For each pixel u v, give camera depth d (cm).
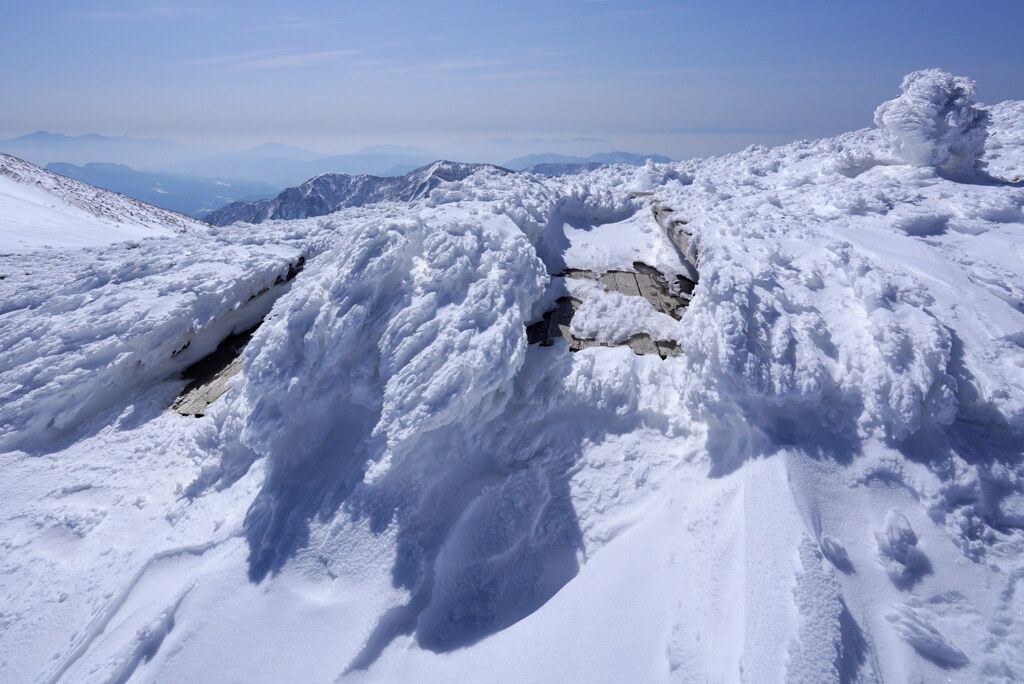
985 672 232
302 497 369
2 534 416
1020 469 309
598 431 404
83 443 489
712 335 381
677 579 294
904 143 741
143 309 564
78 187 3497
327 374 418
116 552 384
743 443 347
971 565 272
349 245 497
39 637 342
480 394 381
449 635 308
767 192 790
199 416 493
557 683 263
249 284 625
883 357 347
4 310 626
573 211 810
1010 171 758
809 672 224
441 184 791
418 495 352
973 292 413
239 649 300
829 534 283
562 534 357
